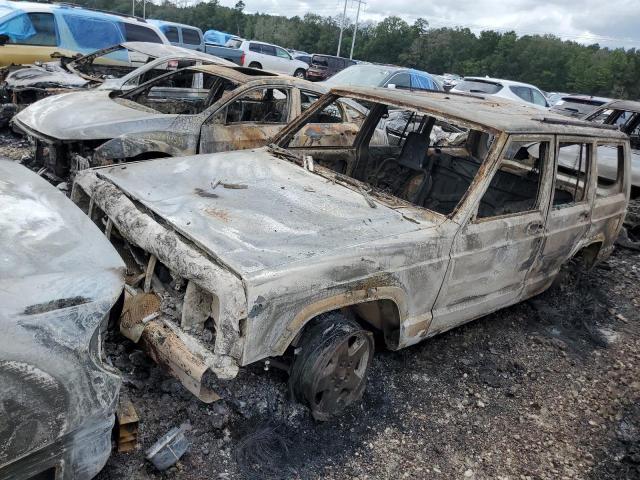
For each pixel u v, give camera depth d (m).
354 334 2.87
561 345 4.39
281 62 24.39
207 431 2.72
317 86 6.74
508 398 3.61
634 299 5.65
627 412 3.69
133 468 2.42
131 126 5.43
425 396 3.44
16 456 1.73
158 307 2.62
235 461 2.61
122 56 9.98
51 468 1.87
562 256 4.38
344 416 3.08
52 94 7.69
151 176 3.37
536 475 2.97
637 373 4.23
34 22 10.05
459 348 4.07
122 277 2.10
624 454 3.24
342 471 2.71
